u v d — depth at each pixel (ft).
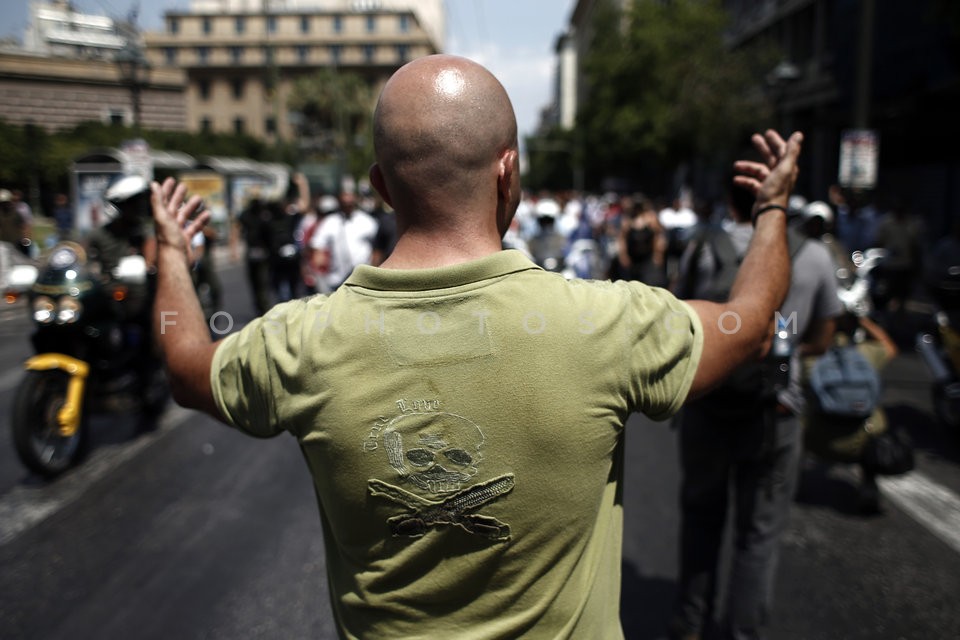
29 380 16.29
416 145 3.81
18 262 21.33
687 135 99.76
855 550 13.11
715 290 8.98
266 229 35.53
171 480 16.56
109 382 18.43
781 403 8.82
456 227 3.87
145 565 12.47
